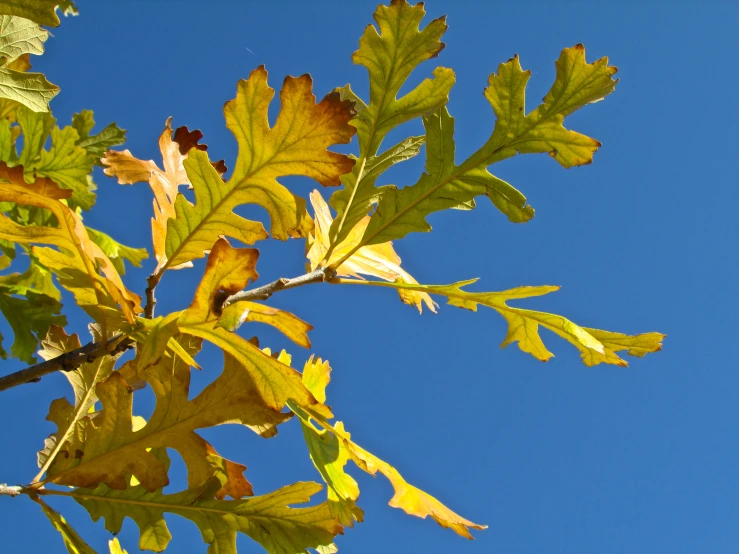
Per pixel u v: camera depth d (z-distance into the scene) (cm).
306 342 71
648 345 79
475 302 80
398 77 81
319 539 79
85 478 78
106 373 82
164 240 79
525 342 80
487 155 82
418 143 84
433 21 81
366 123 82
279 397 72
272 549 79
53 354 82
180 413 77
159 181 81
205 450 78
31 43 80
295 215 75
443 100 82
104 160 79
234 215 75
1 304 107
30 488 78
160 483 77
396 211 82
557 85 81
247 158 74
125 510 79
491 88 82
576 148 81
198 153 74
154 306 76
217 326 69
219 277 70
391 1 81
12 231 73
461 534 78
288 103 73
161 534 79
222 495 78
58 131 106
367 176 82
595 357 80
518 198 82
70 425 80
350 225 81
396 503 78
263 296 78
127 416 78
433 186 82
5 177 70
